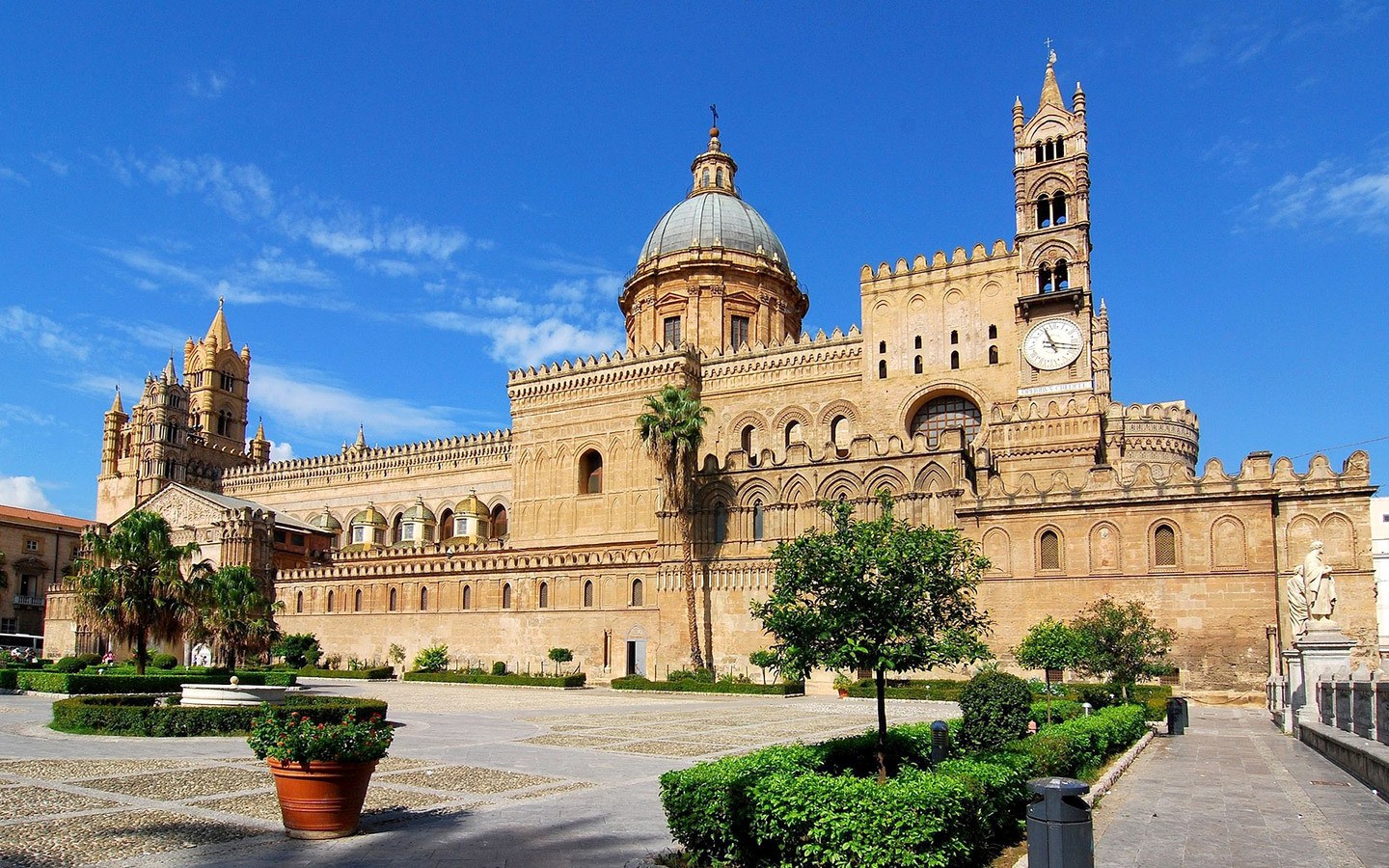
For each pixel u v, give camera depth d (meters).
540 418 101.19
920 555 21.98
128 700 40.06
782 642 23.33
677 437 81.12
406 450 123.19
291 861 15.91
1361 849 17.30
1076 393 77.38
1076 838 12.25
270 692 41.38
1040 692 49.78
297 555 114.94
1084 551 66.00
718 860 15.66
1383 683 24.98
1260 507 62.03
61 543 140.62
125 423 143.00
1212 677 61.41
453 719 45.25
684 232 108.06
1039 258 80.25
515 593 90.94
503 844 17.34
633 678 75.75
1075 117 80.94
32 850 16.23
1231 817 20.36
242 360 151.38
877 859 13.76
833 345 89.88
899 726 25.16
